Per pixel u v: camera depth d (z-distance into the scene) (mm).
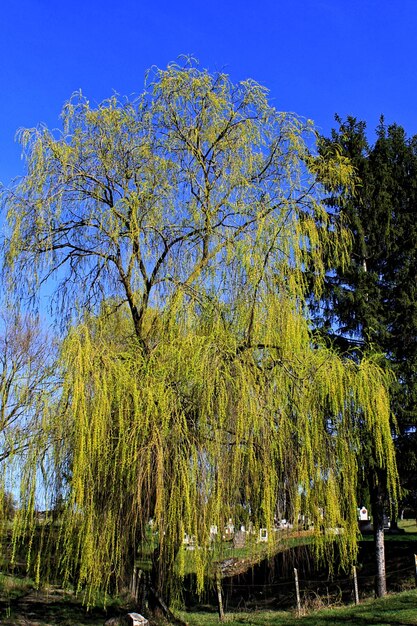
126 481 8836
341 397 9914
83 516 8797
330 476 9883
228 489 9047
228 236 10516
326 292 16594
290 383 9789
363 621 12656
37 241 10406
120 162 10922
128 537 9281
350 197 16891
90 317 10602
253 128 11320
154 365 9461
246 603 17281
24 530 8945
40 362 9719
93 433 8703
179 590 10172
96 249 10656
